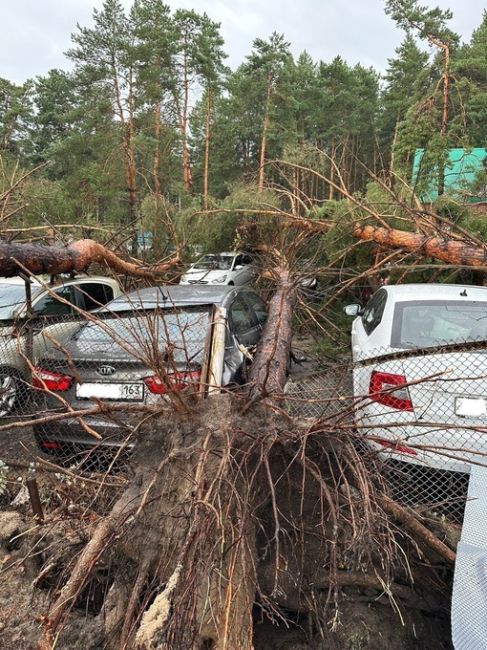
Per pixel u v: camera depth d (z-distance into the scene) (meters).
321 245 8.18
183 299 4.62
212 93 25.42
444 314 4.00
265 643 2.46
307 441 2.69
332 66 29.36
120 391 3.50
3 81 25.17
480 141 14.03
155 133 21.11
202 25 23.64
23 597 2.65
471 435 3.00
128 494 2.54
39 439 3.73
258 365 3.85
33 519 3.19
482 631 1.95
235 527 2.24
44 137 31.20
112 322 4.11
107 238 7.58
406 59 26.17
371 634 2.45
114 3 19.31
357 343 4.93
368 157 27.06
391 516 2.71
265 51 26.48
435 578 2.65
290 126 26.61
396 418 3.20
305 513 2.66
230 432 2.56
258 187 10.70
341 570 2.61
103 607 2.33
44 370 3.73
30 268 4.07
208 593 1.92
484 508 2.50
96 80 19.67
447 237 6.10
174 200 16.48
